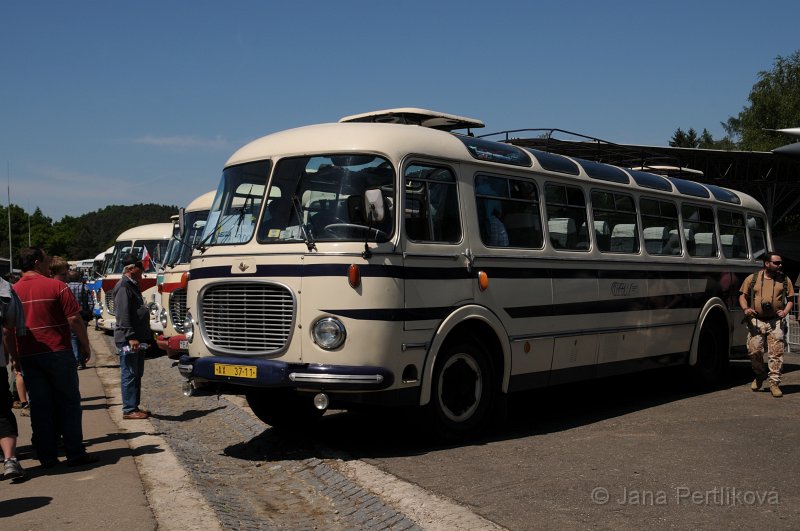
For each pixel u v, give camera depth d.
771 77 56.91
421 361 7.86
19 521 5.99
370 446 8.34
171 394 13.23
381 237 7.65
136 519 6.00
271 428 9.56
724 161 35.19
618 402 11.32
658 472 6.95
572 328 9.75
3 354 7.17
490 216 8.82
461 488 6.50
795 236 37.16
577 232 10.10
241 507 6.57
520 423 9.72
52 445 7.77
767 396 11.39
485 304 8.53
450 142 8.54
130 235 23.75
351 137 8.02
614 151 12.50
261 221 8.10
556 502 6.08
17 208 125.56
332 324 7.45
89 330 30.75
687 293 12.13
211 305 8.24
